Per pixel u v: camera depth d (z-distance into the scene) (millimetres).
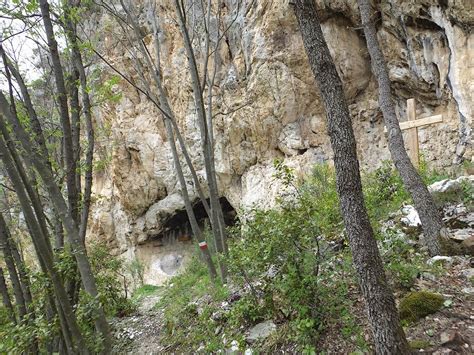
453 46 7254
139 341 5922
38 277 3977
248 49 10812
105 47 13016
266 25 10258
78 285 4906
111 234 17000
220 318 4859
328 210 4328
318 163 9930
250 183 11789
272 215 3748
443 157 8062
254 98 10969
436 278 3568
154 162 14734
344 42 9812
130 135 14930
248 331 4129
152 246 16469
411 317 3076
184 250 15938
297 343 3457
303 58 10078
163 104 7363
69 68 6004
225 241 6773
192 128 13062
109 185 16922
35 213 4039
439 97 8219
